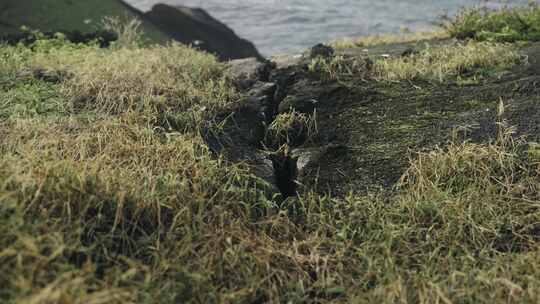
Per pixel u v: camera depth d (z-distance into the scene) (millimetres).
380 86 4578
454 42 5938
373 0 37344
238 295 2559
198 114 3918
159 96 4059
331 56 5066
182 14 17078
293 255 2850
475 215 3057
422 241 2938
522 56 5090
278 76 4789
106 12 13930
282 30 32031
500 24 6406
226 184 3139
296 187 3473
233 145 3799
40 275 2238
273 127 3975
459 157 3424
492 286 2605
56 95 4230
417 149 3668
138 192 2883
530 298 2520
